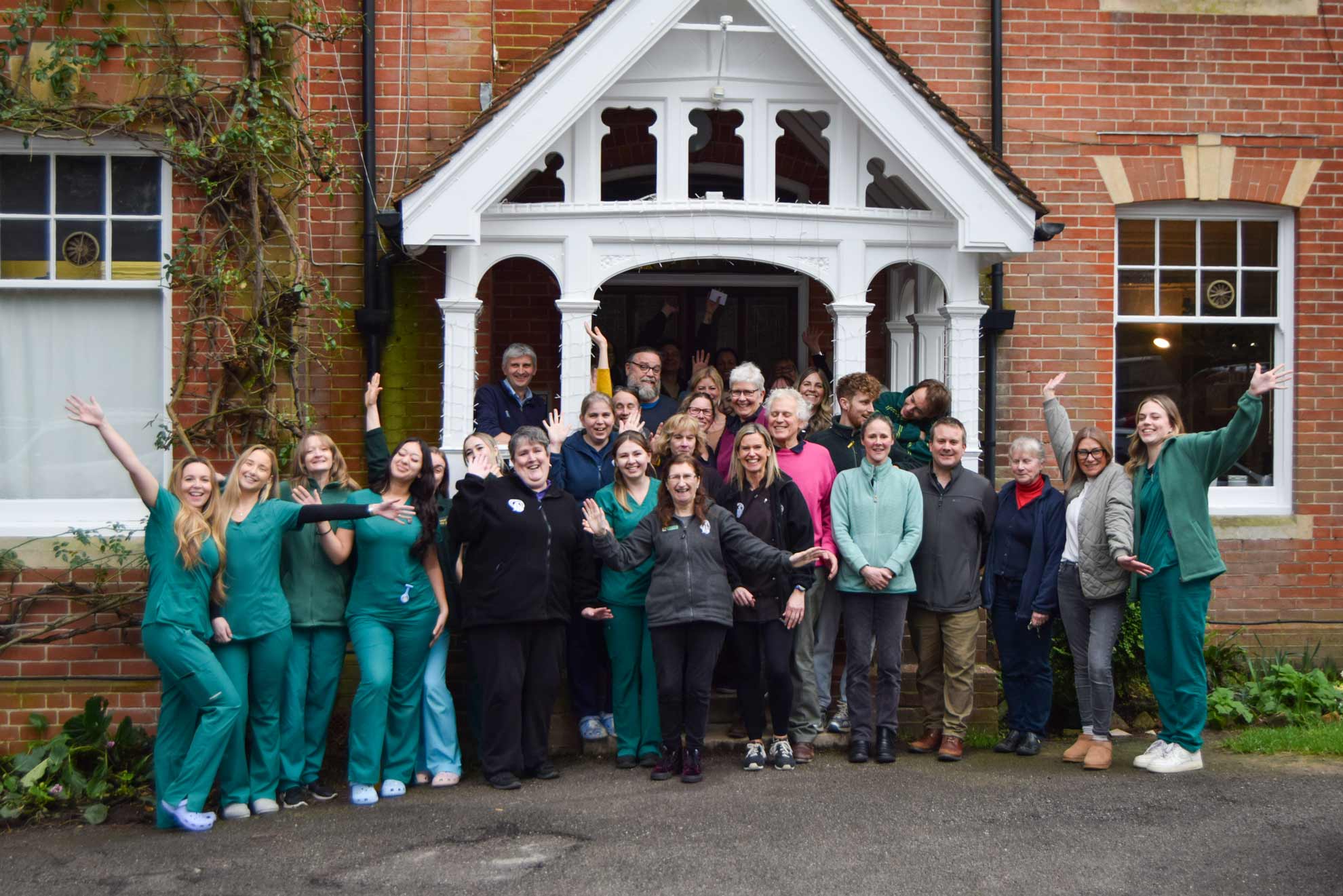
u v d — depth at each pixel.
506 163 7.65
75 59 7.62
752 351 10.80
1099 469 7.16
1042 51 9.66
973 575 7.29
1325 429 9.82
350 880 5.55
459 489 6.86
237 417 7.84
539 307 10.23
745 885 5.39
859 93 7.88
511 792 6.74
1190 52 9.73
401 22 9.02
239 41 7.78
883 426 7.16
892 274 10.08
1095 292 9.66
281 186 7.90
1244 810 6.27
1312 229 9.84
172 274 7.67
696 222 7.98
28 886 5.63
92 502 7.96
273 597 6.53
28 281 7.93
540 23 9.37
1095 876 5.45
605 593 7.14
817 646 7.44
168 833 6.27
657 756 7.16
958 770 7.03
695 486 6.78
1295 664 9.57
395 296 9.05
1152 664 7.11
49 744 7.23
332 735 7.90
